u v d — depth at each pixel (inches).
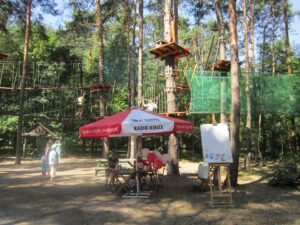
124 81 1005.2
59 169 614.5
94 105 1008.2
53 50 1091.3
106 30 1079.0
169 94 518.3
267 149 864.9
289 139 797.9
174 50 498.0
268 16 957.2
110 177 393.7
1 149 1066.7
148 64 1222.3
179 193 367.2
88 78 1090.1
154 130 326.6
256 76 562.9
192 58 862.5
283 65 877.2
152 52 511.5
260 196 350.3
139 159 374.9
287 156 687.7
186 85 607.5
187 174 521.7
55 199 337.1
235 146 404.5
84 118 791.7
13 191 381.1
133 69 855.1
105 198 342.0
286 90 553.3
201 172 376.8
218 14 567.2
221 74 556.4
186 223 253.9
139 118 333.4
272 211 290.0
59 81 1066.7
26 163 735.7
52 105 1038.4
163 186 410.9
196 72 528.4
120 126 322.0
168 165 505.0
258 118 817.5
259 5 918.4
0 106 1010.1
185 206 306.8
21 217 268.4
